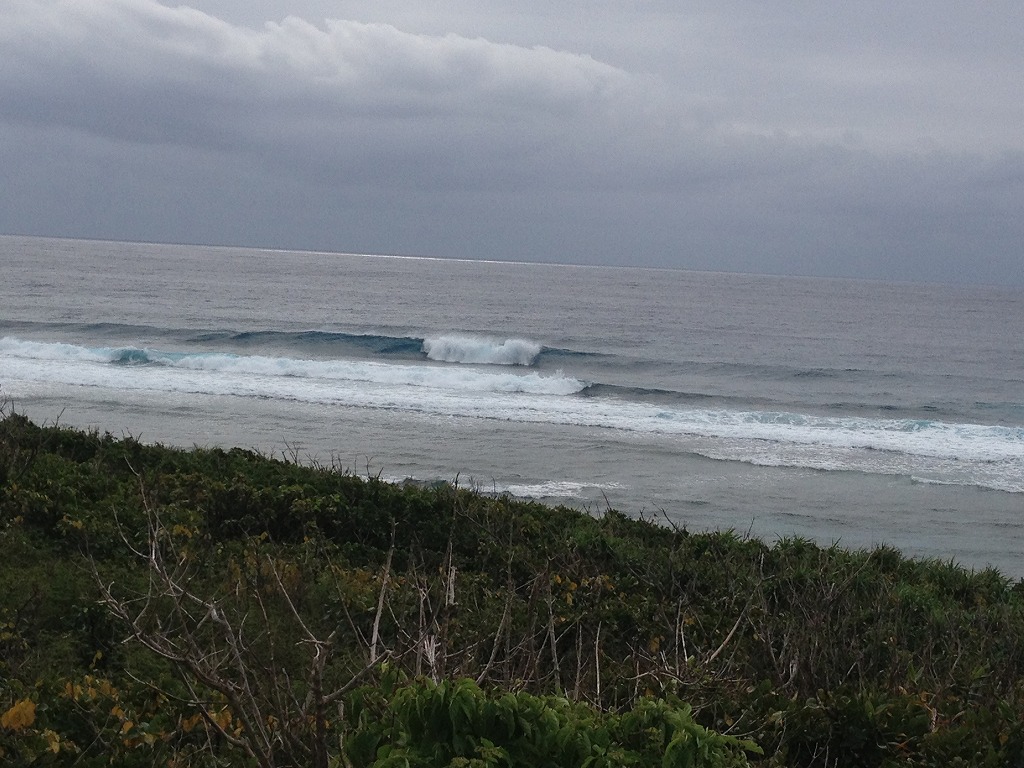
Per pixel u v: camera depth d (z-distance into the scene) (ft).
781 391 127.34
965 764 16.30
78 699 16.30
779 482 69.36
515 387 110.73
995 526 59.82
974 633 27.91
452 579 16.81
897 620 26.09
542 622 23.04
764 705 17.87
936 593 35.50
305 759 13.04
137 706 16.93
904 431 95.04
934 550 54.03
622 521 41.50
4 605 21.70
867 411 112.57
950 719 18.52
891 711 17.72
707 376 140.46
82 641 20.65
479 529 33.78
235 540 29.91
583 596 27.48
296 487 34.68
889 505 64.28
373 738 11.98
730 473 71.31
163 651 12.52
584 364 145.69
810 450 82.58
